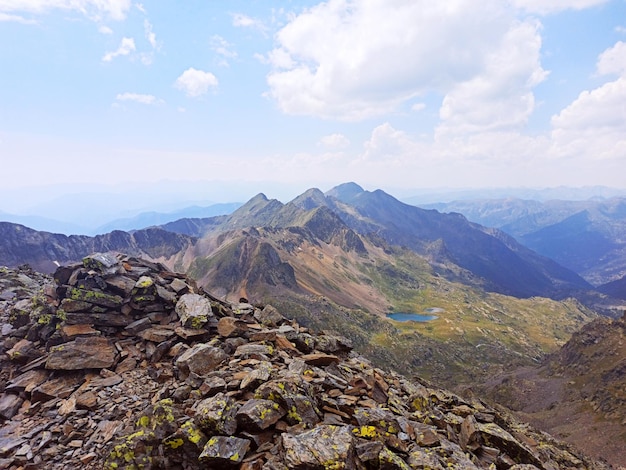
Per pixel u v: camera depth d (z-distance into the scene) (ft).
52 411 52.54
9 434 48.52
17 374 62.80
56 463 43.39
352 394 55.11
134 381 59.00
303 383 49.34
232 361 58.49
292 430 40.78
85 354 62.44
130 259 91.40
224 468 36.37
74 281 74.08
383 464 36.78
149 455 38.04
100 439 46.50
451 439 53.83
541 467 56.18
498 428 63.98
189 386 51.88
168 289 83.41
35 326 71.10
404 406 60.90
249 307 94.63
